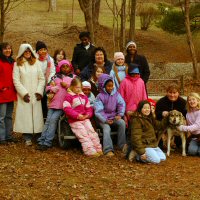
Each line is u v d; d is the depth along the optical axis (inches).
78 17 1295.5
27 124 382.0
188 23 789.9
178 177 322.7
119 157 363.9
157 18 1112.2
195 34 978.1
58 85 380.2
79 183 309.4
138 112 354.6
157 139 368.2
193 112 372.2
